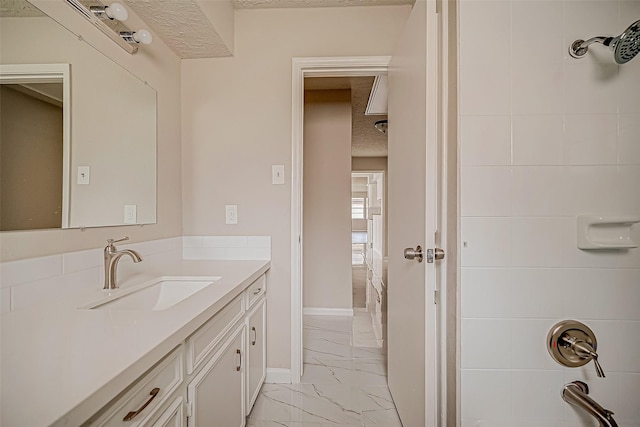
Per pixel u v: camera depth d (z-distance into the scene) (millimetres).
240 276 1452
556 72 1084
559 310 1099
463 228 1101
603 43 1001
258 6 1917
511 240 1097
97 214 1253
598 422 1090
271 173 1955
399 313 1607
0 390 514
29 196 958
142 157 1571
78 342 704
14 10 916
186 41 1772
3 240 885
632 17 1071
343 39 1921
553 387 1101
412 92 1377
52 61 1045
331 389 1908
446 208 1200
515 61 1087
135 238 1517
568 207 1090
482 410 1108
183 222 1979
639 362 1089
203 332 1014
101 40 1281
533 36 1084
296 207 1947
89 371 577
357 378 2041
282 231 1960
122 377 583
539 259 1095
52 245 1043
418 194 1287
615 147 1084
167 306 1400
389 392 1875
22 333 753
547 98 1087
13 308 916
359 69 1943
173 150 1878
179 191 1947
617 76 1083
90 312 913
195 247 1975
